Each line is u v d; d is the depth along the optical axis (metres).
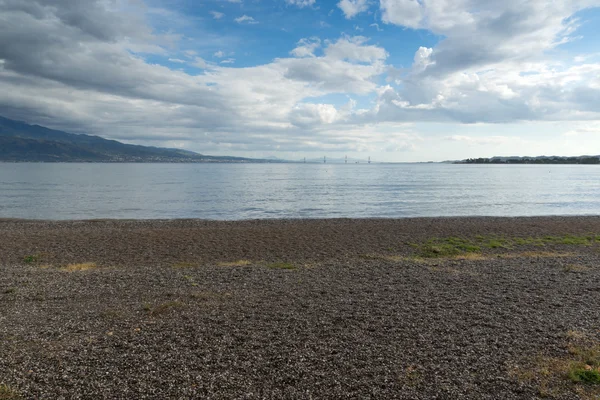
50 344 6.73
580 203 41.19
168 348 6.61
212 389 5.26
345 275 12.13
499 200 43.97
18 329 7.45
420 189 59.16
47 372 5.70
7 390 5.13
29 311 8.57
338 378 5.60
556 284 11.00
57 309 8.73
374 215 32.47
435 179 88.81
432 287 10.72
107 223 26.22
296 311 8.66
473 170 165.62
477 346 6.75
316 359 6.22
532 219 28.31
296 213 33.72
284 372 5.77
